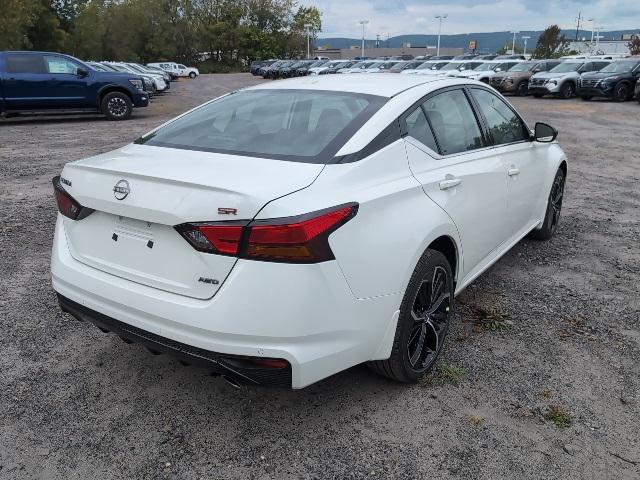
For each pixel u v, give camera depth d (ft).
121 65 94.02
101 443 8.75
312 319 7.86
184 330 8.06
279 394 10.05
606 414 9.51
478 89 13.52
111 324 8.98
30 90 49.26
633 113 60.90
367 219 8.61
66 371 10.64
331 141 9.37
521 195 14.69
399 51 382.42
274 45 299.58
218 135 10.33
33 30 159.63
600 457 8.50
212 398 9.93
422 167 10.26
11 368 10.67
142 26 243.60
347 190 8.57
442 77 12.66
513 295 14.26
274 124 10.30
